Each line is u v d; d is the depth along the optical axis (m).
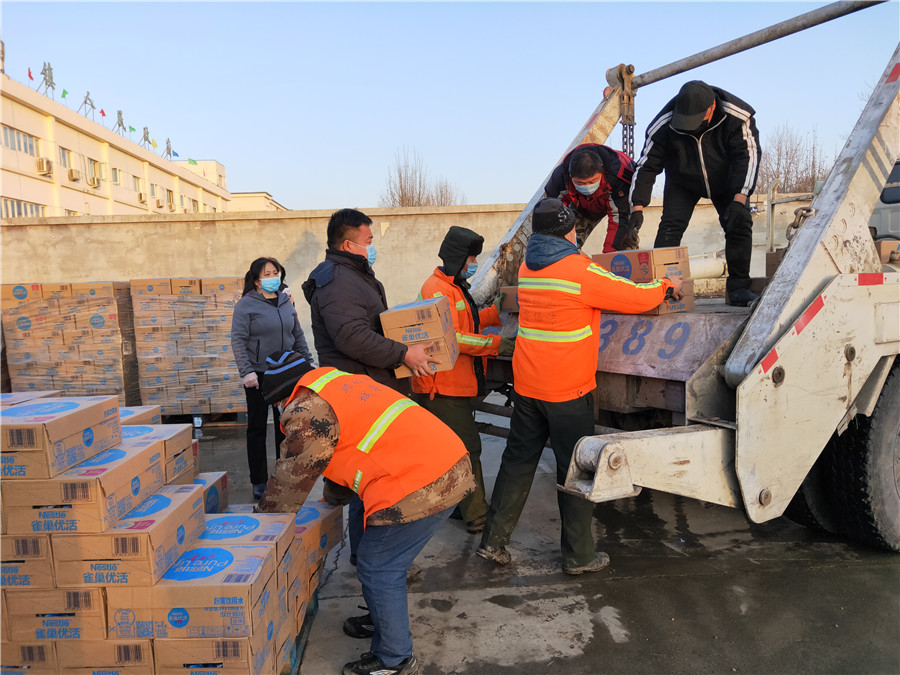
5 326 6.29
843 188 2.85
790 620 2.76
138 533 1.84
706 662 2.48
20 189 28.05
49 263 9.02
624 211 4.44
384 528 2.26
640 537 3.70
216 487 2.78
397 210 9.20
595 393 3.39
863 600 2.91
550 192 4.65
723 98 3.73
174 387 6.53
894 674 2.37
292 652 2.43
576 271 2.82
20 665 1.91
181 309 6.50
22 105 28.20
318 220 9.12
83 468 1.92
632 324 3.31
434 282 3.56
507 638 2.68
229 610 1.86
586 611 2.88
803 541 3.59
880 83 3.12
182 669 1.88
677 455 2.40
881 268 2.94
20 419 1.85
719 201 4.17
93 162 35.19
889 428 3.13
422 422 2.27
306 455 2.23
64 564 1.86
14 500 1.84
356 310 2.96
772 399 2.56
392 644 2.30
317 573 2.79
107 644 1.89
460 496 2.27
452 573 3.30
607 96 5.29
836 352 2.73
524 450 3.17
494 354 3.46
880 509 3.20
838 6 3.63
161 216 9.00
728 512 4.06
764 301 2.71
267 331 4.39
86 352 6.34
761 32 4.11
